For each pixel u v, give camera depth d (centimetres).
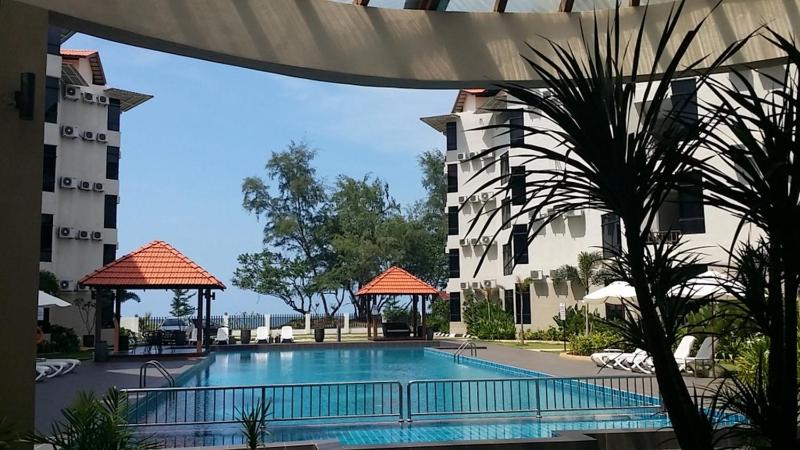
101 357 1959
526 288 2986
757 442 305
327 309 4706
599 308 2608
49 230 2775
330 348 2803
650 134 264
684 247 2025
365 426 909
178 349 2395
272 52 613
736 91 277
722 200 269
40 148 518
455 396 1335
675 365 267
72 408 477
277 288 4562
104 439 459
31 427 493
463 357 2127
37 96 521
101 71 3127
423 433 874
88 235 2966
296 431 891
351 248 4488
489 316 3200
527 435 853
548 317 2930
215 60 615
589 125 263
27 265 504
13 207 504
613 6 676
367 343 2827
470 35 670
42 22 529
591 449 674
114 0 561
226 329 3006
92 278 2066
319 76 648
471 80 662
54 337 2423
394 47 654
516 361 1844
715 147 295
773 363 277
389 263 4681
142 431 878
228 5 605
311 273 4750
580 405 971
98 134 3056
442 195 5147
